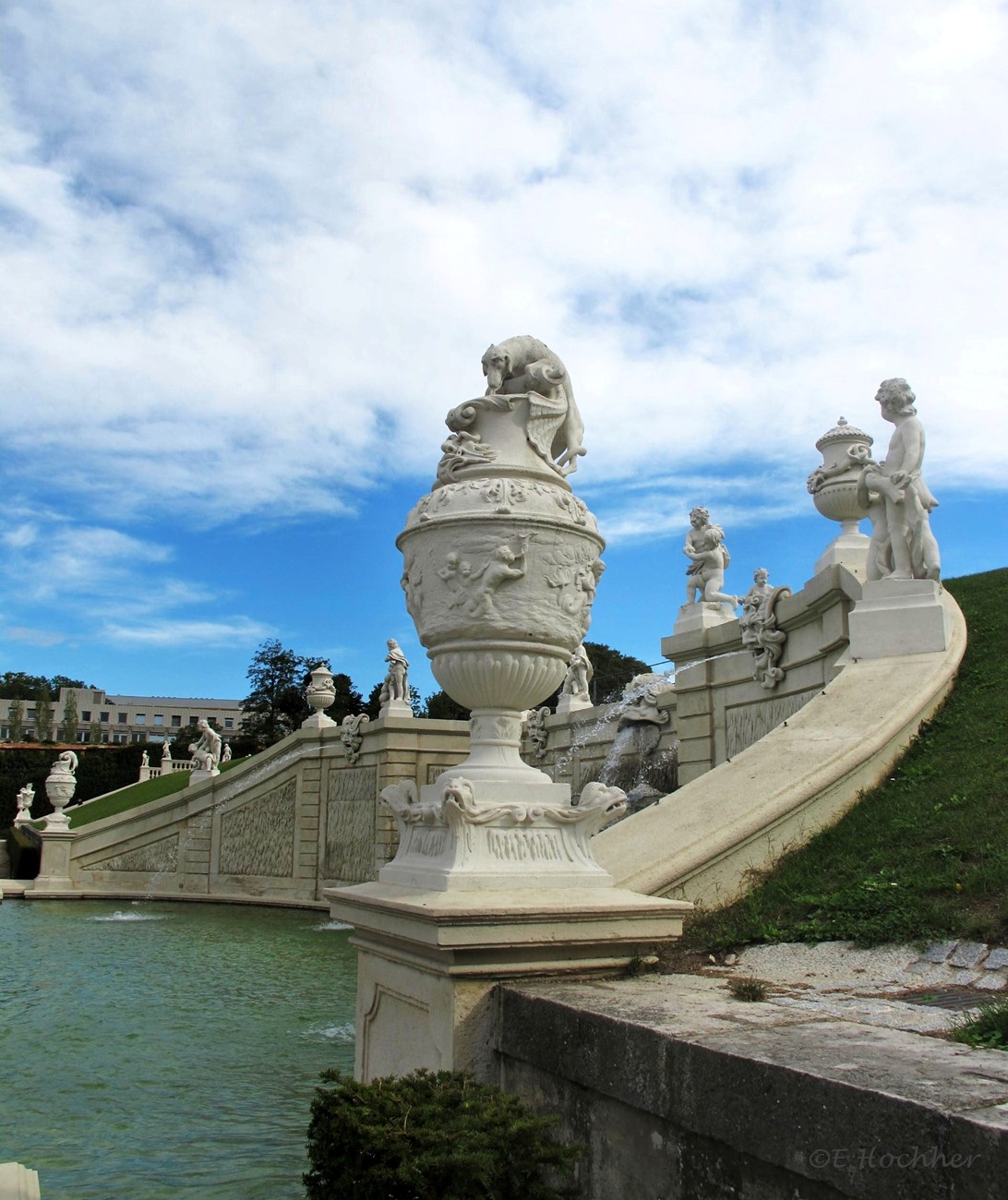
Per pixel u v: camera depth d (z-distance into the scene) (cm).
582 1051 358
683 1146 306
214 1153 583
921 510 1020
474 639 488
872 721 839
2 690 14338
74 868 3161
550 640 494
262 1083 752
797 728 858
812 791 721
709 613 1709
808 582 1242
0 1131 630
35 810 5641
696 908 625
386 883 515
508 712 513
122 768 6444
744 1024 333
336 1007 1086
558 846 479
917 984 464
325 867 2797
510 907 423
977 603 1402
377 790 2628
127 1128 635
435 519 496
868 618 1015
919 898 562
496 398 526
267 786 3006
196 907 2745
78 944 1742
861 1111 248
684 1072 305
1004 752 757
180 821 3144
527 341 546
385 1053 494
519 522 488
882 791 762
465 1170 301
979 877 561
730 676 1503
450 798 454
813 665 1282
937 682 914
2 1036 927
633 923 455
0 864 3909
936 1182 228
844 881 622
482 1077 415
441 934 413
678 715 1633
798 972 500
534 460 525
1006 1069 270
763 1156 273
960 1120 225
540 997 391
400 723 2608
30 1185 411
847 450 1380
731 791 734
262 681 7669
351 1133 325
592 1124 352
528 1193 314
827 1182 254
